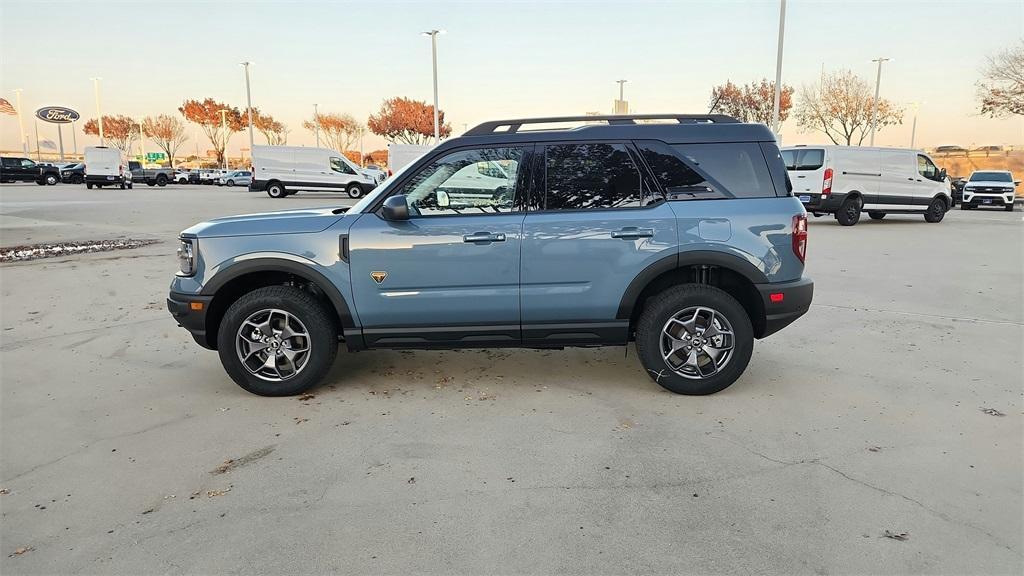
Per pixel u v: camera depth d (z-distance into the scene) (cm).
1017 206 3008
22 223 1631
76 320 660
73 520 294
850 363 518
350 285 433
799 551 265
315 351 442
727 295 434
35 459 355
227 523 290
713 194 434
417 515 295
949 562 257
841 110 4484
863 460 346
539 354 550
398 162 3256
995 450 357
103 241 1277
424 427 395
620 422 401
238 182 5259
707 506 301
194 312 441
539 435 382
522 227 427
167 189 4338
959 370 498
